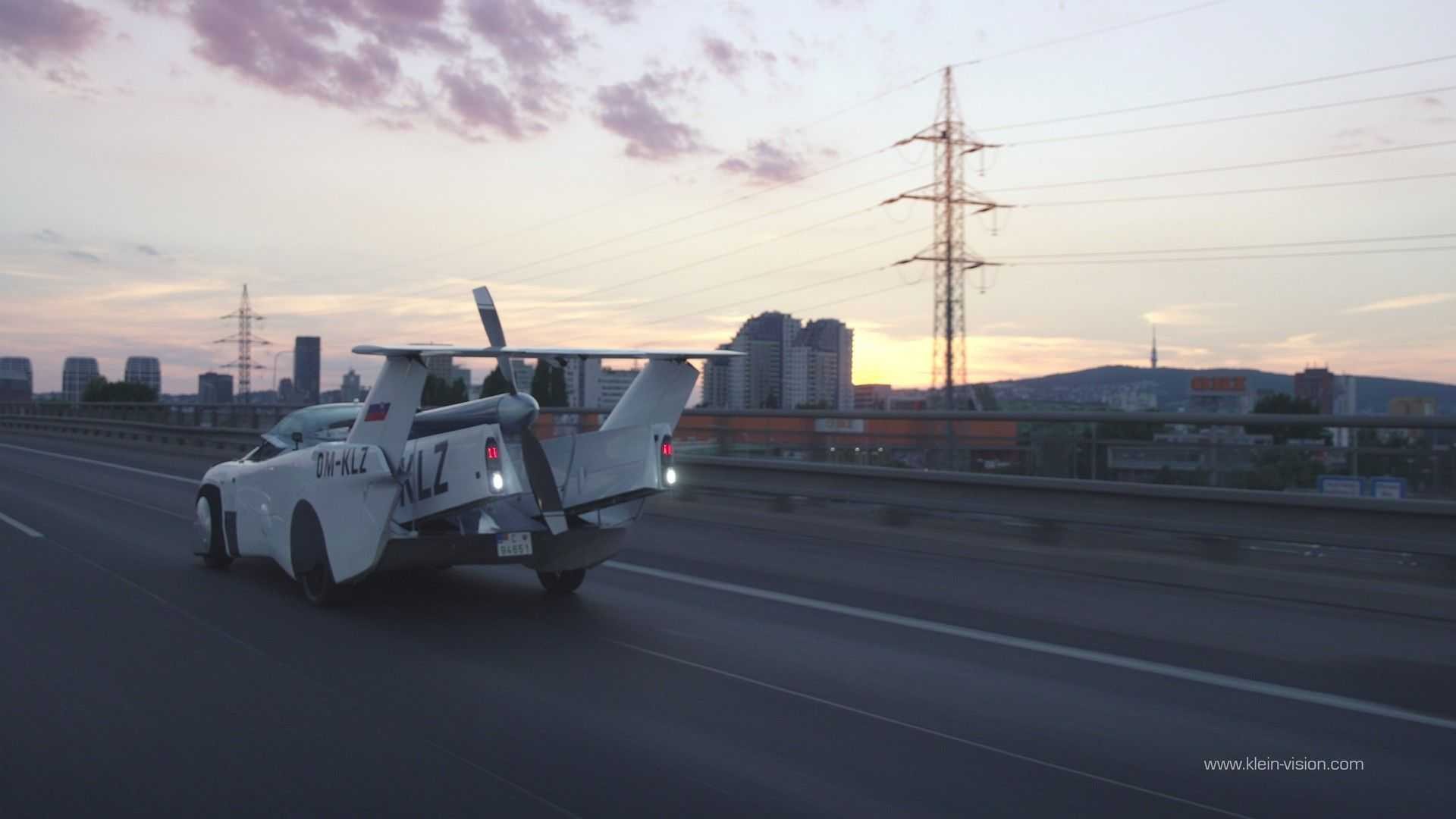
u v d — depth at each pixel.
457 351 7.44
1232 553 9.62
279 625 7.90
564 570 8.28
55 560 10.85
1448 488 8.68
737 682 6.45
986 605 8.67
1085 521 10.29
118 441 34.41
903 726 5.66
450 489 7.51
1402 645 7.35
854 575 10.04
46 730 5.49
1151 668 6.78
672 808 4.55
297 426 9.92
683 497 14.91
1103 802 4.66
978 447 12.03
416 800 4.60
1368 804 4.68
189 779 4.82
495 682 6.41
